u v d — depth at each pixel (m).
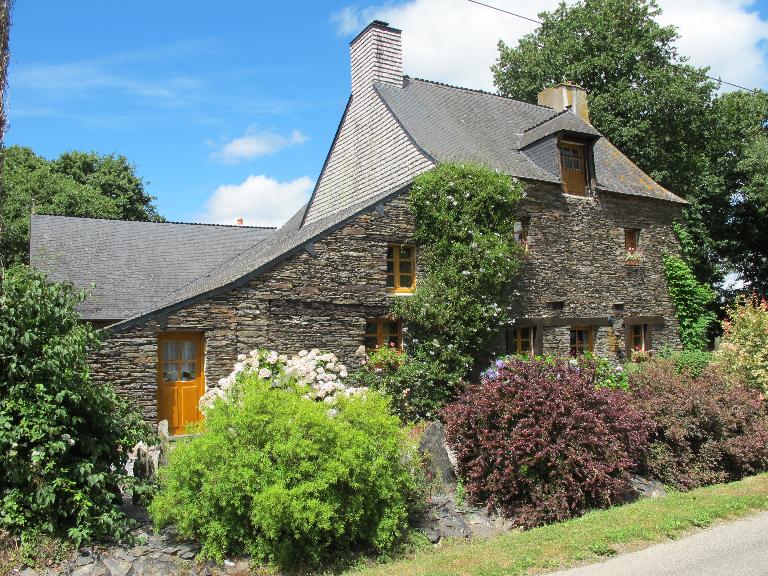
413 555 6.79
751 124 25.73
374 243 13.43
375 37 17.73
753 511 7.39
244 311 12.00
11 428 6.07
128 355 11.06
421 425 11.36
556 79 25.83
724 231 26.17
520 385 8.59
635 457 9.29
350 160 18.55
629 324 17.28
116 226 19.78
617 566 5.67
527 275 15.52
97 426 6.76
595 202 17.02
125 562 6.12
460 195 14.00
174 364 11.91
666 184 24.61
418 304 13.48
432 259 13.99
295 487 6.24
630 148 23.72
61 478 6.18
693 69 24.17
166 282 17.72
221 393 8.02
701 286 18.91
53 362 6.25
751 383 12.23
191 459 6.56
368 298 13.20
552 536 6.60
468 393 9.41
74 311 6.91
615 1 24.88
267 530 6.15
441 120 17.28
